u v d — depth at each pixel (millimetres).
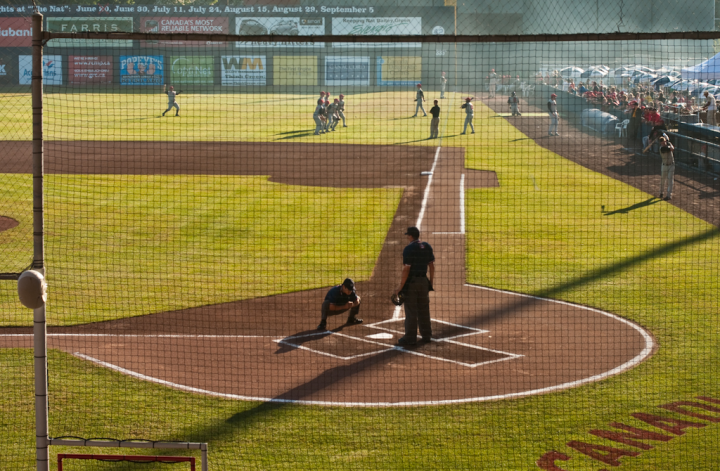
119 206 23172
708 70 35906
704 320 13383
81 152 32531
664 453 8633
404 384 10688
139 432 9180
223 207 23281
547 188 26422
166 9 63000
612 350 11992
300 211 22859
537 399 10156
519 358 11688
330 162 31750
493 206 23562
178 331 12969
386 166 30984
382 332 12969
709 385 10586
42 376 6617
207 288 15602
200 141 36719
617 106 42312
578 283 15773
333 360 11641
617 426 9352
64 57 60656
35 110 6488
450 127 44719
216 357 11750
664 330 12883
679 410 9797
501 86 59625
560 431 9219
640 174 28984
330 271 16906
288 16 62938
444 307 14289
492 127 44688
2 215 21719
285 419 9578
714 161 28812
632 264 17172
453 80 64312
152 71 62500
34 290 6277
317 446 8875
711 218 21781
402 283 12086
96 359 11617
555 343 12328
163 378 10891
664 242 19156
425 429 9305
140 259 17781
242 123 44812
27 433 9172
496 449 8773
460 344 12328
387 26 62062
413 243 12188
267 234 20219
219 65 63250
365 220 21812
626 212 22625
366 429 9312
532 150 35594
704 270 16609
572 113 48344
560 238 19656
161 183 26734
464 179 28219
